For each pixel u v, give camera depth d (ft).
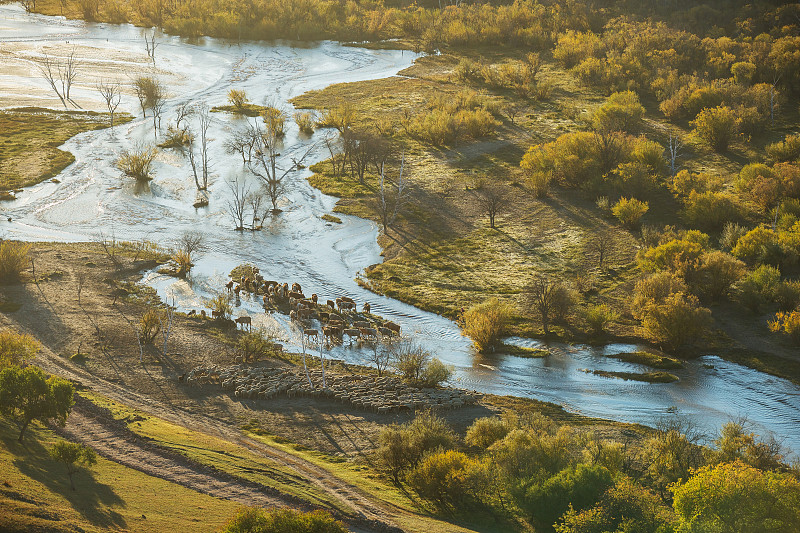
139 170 360.28
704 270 234.58
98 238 293.23
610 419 173.58
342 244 296.10
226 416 165.68
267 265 276.00
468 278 260.83
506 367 203.82
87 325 210.79
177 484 124.06
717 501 108.88
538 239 288.71
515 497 128.57
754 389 190.08
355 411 170.91
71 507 104.53
